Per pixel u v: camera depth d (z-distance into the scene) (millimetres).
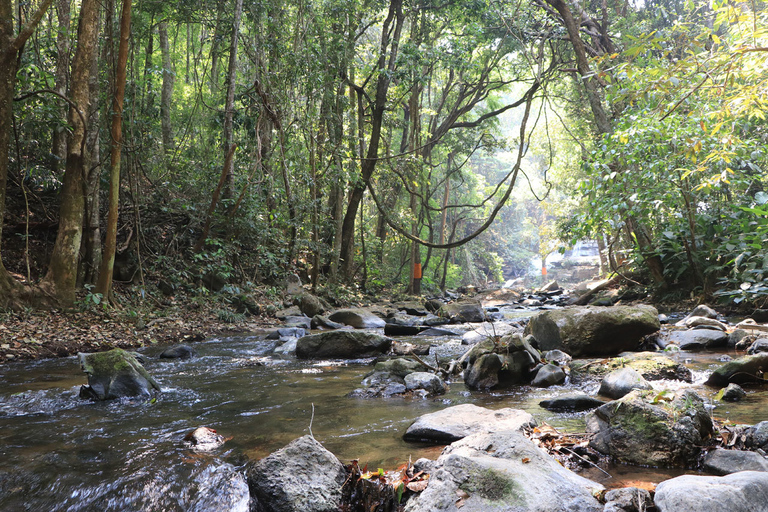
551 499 2217
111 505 2631
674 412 3012
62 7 10328
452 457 2473
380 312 13531
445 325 11047
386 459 3029
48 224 10578
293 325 10867
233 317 10508
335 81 14047
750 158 7566
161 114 15641
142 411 4320
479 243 39344
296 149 13211
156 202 11977
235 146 10781
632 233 12180
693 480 2279
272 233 12797
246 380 5586
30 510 2582
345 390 5035
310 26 13383
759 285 8664
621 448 2975
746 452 2674
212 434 3553
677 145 8008
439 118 26922
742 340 6371
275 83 12273
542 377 5062
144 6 12469
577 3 15492
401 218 20031
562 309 6652
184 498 2684
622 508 2197
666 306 11234
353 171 14469
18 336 7254
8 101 7629
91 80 9484
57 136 10781
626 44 14289
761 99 3906
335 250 16297
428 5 18547
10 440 3553
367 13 16984
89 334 7922
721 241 10609
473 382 5047
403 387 4902
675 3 19578
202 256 10609
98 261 9945
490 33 18766
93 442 3504
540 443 3105
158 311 9844
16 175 10312
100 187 10812
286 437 3547
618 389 4273
